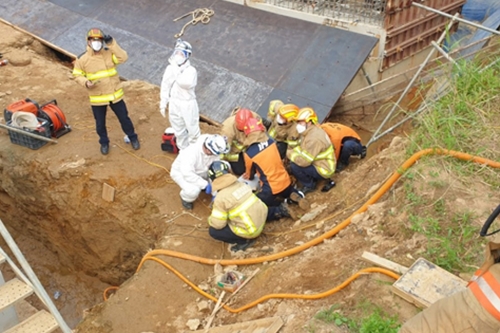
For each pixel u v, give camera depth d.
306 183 6.93
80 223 7.89
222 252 6.25
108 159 7.90
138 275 6.07
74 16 12.38
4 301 4.26
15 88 10.06
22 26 12.41
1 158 8.32
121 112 7.64
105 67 7.14
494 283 2.57
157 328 5.34
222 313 5.31
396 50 10.11
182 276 5.87
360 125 10.04
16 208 8.98
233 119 7.02
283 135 7.31
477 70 6.68
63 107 9.44
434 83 8.02
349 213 5.93
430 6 10.26
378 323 4.02
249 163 6.46
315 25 10.51
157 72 10.73
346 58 9.84
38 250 9.20
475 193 5.09
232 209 5.77
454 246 4.64
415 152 5.90
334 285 4.75
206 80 10.28
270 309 4.90
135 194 7.34
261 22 10.92
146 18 11.80
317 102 9.46
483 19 11.75
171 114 7.20
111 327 5.40
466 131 5.84
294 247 5.83
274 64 10.16
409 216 5.05
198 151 6.56
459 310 2.67
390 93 10.16
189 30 11.26
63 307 8.34
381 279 4.51
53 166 7.86
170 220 6.88
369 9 10.12
